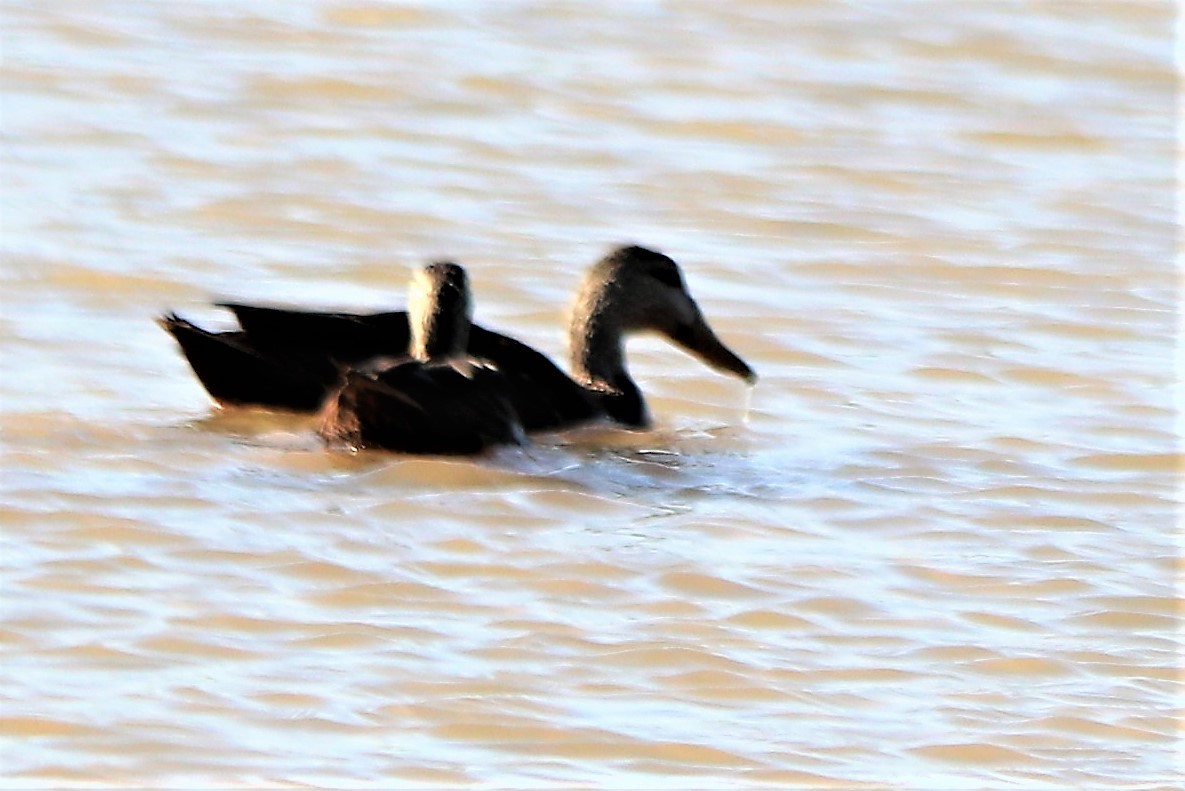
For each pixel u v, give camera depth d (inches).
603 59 1109.1
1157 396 674.8
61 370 664.4
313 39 1118.4
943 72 1111.6
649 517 552.1
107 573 497.4
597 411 641.6
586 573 510.3
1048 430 640.4
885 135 1008.2
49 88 1013.8
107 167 903.1
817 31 1175.0
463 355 633.6
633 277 682.2
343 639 467.5
